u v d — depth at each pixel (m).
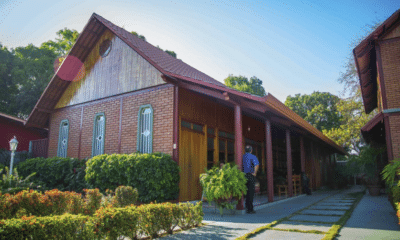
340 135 29.11
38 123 14.83
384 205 9.69
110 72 12.17
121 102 11.41
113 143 11.26
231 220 6.88
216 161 11.67
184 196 9.59
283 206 9.48
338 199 11.96
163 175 8.68
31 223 3.48
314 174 18.28
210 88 8.72
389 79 10.30
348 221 6.52
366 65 12.12
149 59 10.34
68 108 13.62
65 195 5.82
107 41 12.66
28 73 28.88
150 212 5.13
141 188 8.73
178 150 9.55
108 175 9.26
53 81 13.41
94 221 4.28
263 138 16.14
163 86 10.24
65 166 11.43
